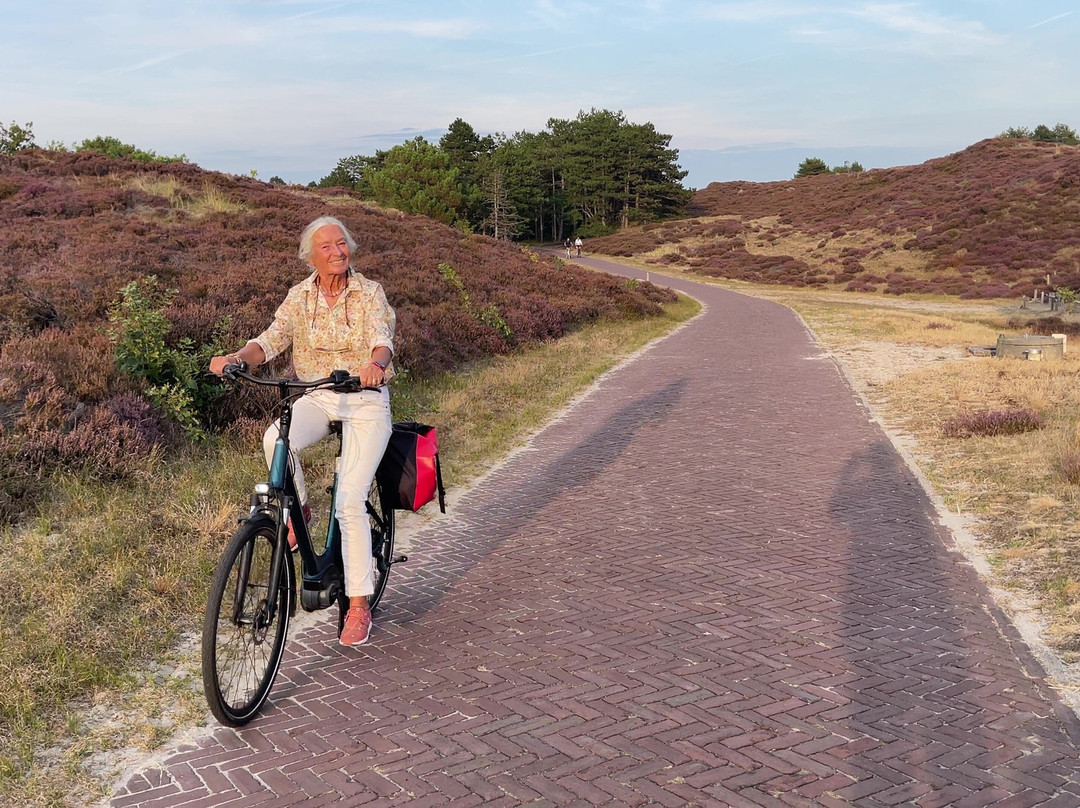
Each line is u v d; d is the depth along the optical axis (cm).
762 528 644
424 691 396
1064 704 373
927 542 606
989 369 1462
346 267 414
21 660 411
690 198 10450
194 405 884
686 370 1642
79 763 340
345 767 332
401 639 459
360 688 401
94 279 1220
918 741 343
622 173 10488
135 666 424
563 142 12044
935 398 1213
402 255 2359
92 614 470
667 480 801
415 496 454
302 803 308
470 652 438
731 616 477
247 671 374
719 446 948
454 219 7331
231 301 1229
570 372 1611
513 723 363
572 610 491
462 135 10694
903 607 488
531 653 435
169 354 880
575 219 10575
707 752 337
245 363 389
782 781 316
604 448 956
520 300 2195
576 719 365
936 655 424
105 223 1942
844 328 2570
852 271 5678
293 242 2002
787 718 363
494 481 823
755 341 2219
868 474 809
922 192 7250
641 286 3762
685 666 415
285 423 399
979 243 5603
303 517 415
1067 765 325
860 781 316
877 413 1141
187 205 2658
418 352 1398
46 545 559
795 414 1146
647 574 548
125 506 638
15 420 717
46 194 2448
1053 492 704
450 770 327
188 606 492
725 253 6956
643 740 347
